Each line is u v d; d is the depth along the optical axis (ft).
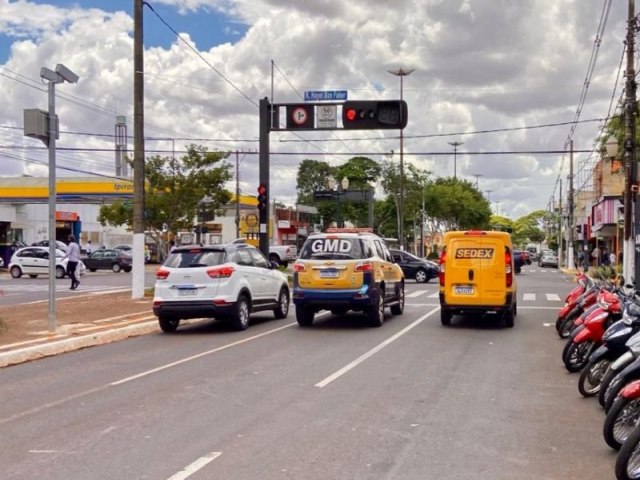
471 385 32.81
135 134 74.02
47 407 28.99
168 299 50.85
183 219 95.35
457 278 54.24
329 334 50.72
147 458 21.94
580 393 30.50
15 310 64.54
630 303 29.37
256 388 32.04
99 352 43.83
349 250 53.42
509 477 20.27
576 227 263.70
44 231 209.36
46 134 48.57
